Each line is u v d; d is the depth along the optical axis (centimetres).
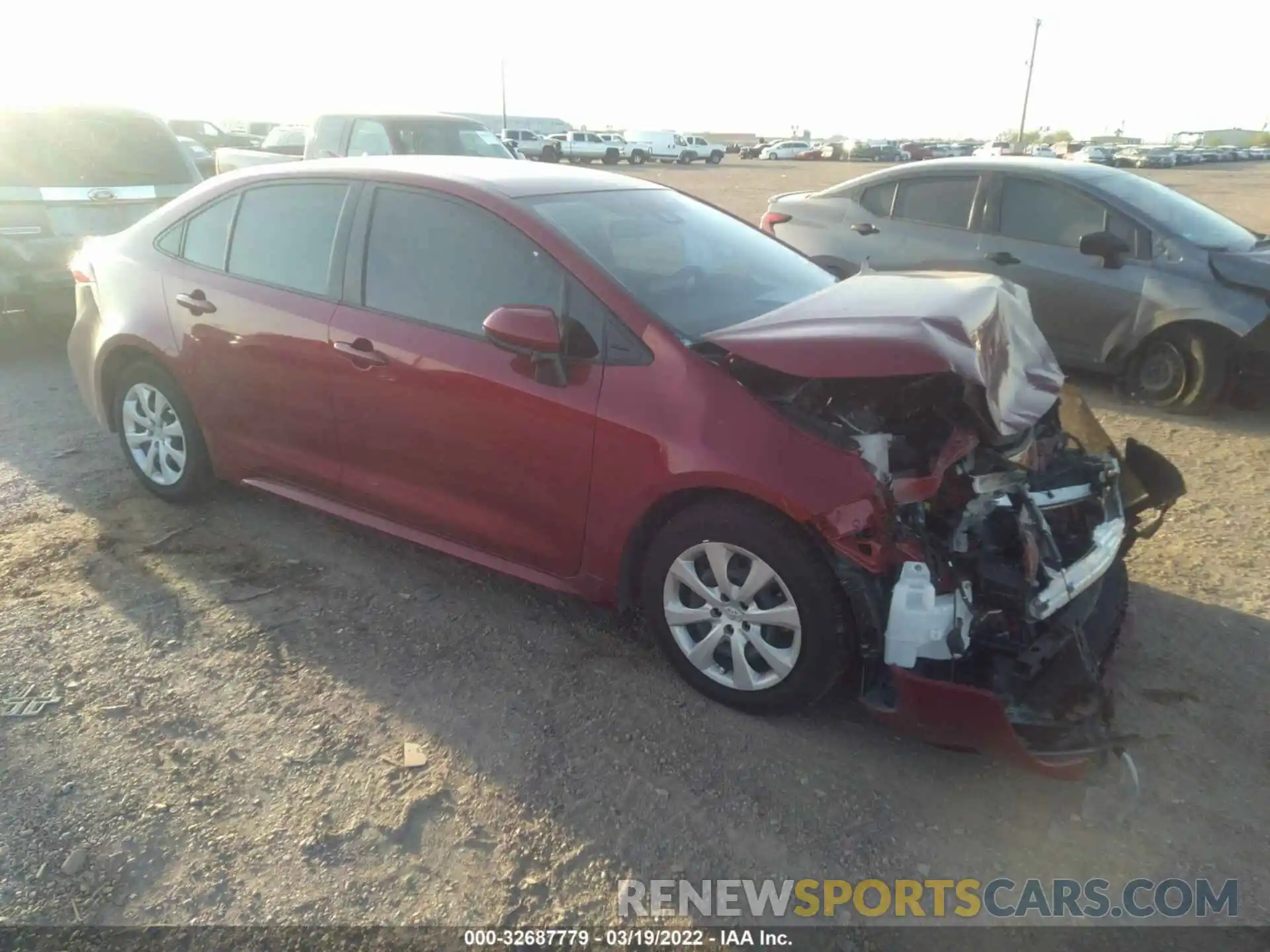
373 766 302
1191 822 286
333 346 391
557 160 4894
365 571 423
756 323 317
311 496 430
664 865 268
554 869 266
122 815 280
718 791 295
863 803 291
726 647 332
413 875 262
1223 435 623
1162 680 350
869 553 284
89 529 457
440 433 368
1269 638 377
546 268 350
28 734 313
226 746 310
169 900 253
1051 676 291
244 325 420
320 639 370
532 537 360
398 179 392
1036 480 330
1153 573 430
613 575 344
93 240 511
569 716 328
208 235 446
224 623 379
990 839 280
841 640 301
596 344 335
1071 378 757
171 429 471
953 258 747
